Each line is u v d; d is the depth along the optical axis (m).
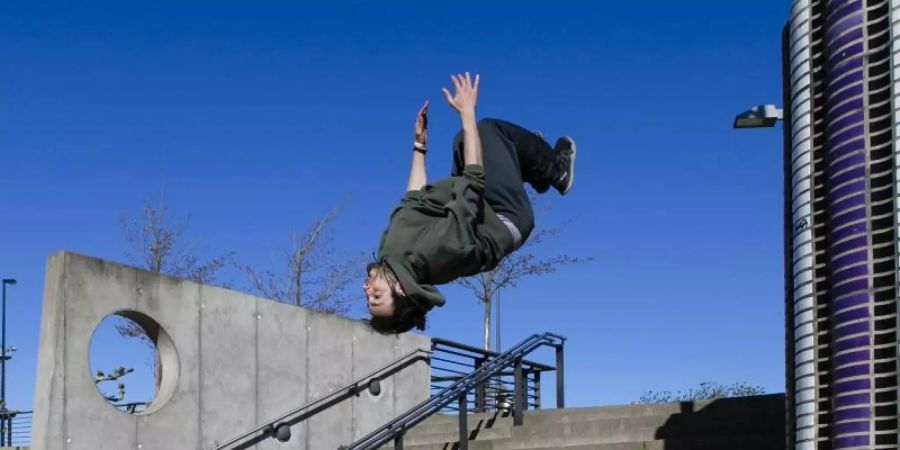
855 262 5.55
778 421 9.92
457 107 4.40
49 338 10.15
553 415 12.05
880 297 5.46
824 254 5.88
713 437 9.74
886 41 5.55
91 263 10.56
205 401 11.59
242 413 11.99
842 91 5.73
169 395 11.23
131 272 11.00
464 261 4.27
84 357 10.34
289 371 12.65
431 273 4.28
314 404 12.86
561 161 4.92
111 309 10.71
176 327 11.41
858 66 5.66
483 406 14.36
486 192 4.45
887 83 5.54
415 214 4.35
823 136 5.94
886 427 5.36
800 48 6.14
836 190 5.73
